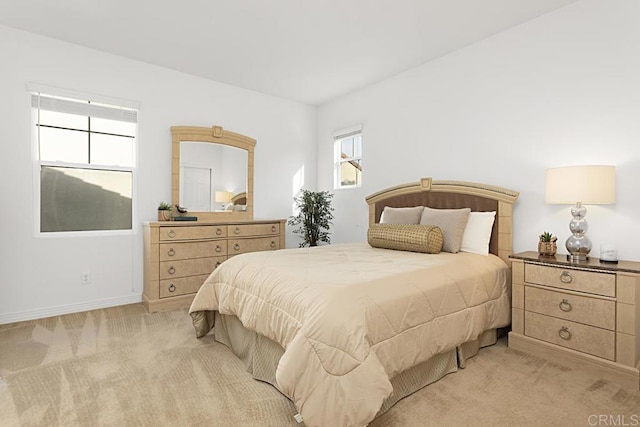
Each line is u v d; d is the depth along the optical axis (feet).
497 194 9.95
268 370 6.64
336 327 5.05
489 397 6.12
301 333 5.21
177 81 13.21
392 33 10.28
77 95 11.11
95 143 11.73
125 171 12.21
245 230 13.24
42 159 10.78
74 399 6.02
